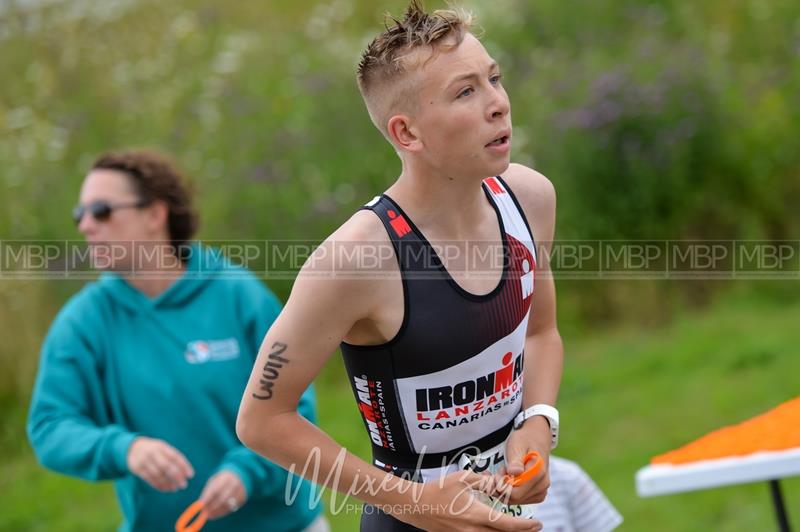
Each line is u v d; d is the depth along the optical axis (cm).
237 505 986
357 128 2422
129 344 1038
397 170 2380
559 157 2338
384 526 810
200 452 1037
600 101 2355
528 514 802
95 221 1042
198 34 2830
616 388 1994
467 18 698
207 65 2703
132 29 2838
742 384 1905
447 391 721
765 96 2573
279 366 690
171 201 1067
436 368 709
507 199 757
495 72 693
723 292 2353
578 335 2283
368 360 725
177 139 2453
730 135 2402
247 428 711
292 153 2362
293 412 712
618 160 2338
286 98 2481
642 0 2761
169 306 1048
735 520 1475
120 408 1034
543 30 2727
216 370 1038
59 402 1019
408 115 685
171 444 1033
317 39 2733
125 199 1042
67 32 2812
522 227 755
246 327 1057
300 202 2292
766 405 1791
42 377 1033
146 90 2659
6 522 1800
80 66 2734
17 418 2048
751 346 2061
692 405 1853
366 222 692
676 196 2330
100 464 981
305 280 679
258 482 1003
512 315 733
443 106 673
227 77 2572
